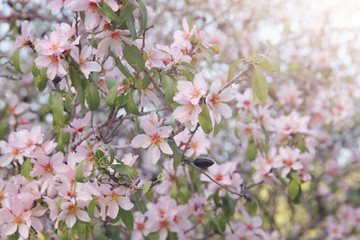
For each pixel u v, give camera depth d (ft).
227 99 2.68
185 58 2.90
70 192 2.71
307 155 3.39
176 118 2.63
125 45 2.62
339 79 5.05
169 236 3.17
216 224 3.30
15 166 3.14
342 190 6.03
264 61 2.63
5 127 3.48
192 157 3.29
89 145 2.68
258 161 3.44
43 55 2.69
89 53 2.72
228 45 4.77
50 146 2.88
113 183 2.70
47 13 3.81
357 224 5.79
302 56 5.05
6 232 2.76
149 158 2.71
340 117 4.70
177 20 4.28
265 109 3.55
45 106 3.56
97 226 3.01
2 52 3.72
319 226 5.68
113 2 2.53
